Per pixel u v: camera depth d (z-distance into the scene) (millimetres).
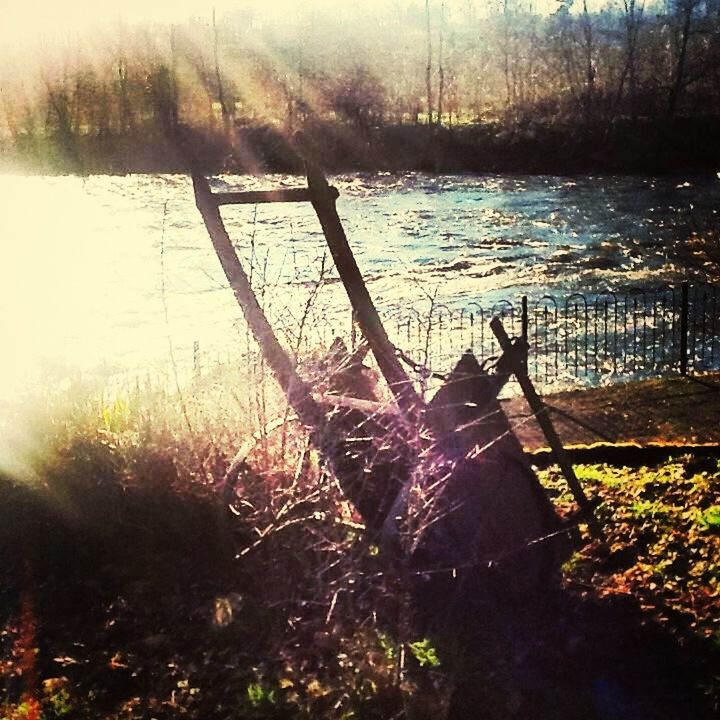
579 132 45688
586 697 4672
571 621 5223
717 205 31359
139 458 6098
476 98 56656
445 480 4988
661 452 7895
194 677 4941
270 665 4965
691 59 52156
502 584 5289
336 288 16859
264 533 5402
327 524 5672
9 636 5348
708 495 6848
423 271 22000
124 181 44812
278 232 27719
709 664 4875
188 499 5957
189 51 62281
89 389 7305
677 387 10148
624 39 56188
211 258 24938
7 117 61031
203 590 5621
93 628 5387
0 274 23297
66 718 4676
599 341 15258
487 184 39781
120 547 5992
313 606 5348
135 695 4844
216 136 50000
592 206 32250
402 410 5145
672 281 19922
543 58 60031
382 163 46938
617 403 9625
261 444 5953
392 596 5246
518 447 5289
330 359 5773
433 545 5047
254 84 58750
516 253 24078
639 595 5457
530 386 5637
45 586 5781
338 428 5457
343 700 4652
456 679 4773
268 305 7496
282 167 46969
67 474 6137
